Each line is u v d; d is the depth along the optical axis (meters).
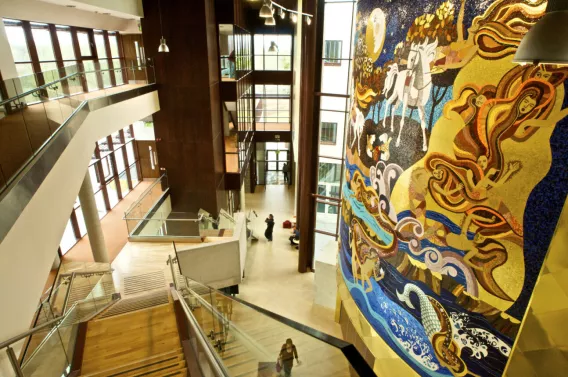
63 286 7.15
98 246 9.52
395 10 5.30
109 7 9.27
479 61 4.07
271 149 22.27
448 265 4.79
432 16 4.59
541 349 2.73
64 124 6.33
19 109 5.19
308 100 11.23
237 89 13.42
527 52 2.06
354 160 6.97
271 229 15.05
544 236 3.79
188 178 13.19
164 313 6.53
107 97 8.91
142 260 10.15
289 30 17.73
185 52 11.77
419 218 5.11
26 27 9.34
